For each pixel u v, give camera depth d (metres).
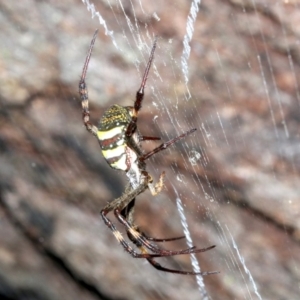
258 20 0.17
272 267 0.18
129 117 0.14
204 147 0.17
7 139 0.22
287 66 0.17
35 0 0.19
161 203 0.19
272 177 0.18
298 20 0.17
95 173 0.21
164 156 0.18
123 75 0.18
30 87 0.20
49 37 0.19
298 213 0.18
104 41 0.18
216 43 0.17
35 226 0.23
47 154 0.21
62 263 0.23
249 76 0.17
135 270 0.21
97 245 0.22
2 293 0.24
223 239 0.18
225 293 0.19
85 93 0.15
